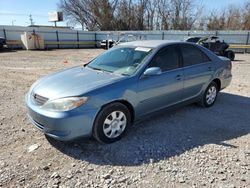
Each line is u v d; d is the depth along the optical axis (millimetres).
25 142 3578
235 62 16172
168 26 45062
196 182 2711
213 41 16750
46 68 11719
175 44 4492
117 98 3443
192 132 4012
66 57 18547
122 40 27031
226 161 3143
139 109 3807
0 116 4605
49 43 30406
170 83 4168
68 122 3080
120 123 3625
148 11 45750
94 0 45312
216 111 5062
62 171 2895
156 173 2875
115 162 3098
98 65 4355
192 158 3207
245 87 7586
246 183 2703
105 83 3438
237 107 5363
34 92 3525
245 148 3496
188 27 43438
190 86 4625
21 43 27625
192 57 4742
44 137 3738
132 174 2852
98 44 34406
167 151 3377
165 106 4254
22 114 4730
